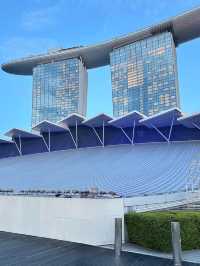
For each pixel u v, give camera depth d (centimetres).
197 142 3969
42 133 5550
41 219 1588
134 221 1355
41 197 1611
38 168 3775
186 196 1925
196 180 2384
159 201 1703
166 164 2986
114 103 9088
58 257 1150
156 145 4162
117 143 4759
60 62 10269
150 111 8288
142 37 9012
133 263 1056
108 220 1406
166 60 8419
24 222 1659
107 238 1389
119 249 1220
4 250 1270
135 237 1348
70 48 10700
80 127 5181
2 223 1759
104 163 3416
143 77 8688
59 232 1505
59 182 2716
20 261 1100
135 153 3794
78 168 3325
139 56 8919
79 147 5109
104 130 4925
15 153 5725
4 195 1795
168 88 8181
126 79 9019
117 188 2192
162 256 1155
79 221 1453
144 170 2828
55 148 5341
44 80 10306
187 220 1257
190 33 8731
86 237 1414
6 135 5588
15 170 3894
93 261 1085
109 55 9912
